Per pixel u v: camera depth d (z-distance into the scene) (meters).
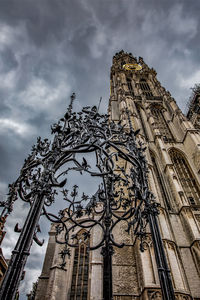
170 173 23.80
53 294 18.91
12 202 6.66
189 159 28.25
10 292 4.14
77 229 24.17
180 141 32.03
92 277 18.72
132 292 14.77
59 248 22.97
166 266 5.60
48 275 22.41
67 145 7.76
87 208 9.33
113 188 9.12
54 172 6.95
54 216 8.05
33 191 5.87
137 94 48.59
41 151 7.77
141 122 38.84
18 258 4.64
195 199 22.39
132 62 74.25
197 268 15.30
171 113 39.50
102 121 9.23
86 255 22.11
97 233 22.66
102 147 7.94
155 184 22.02
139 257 15.62
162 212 18.62
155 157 28.48
